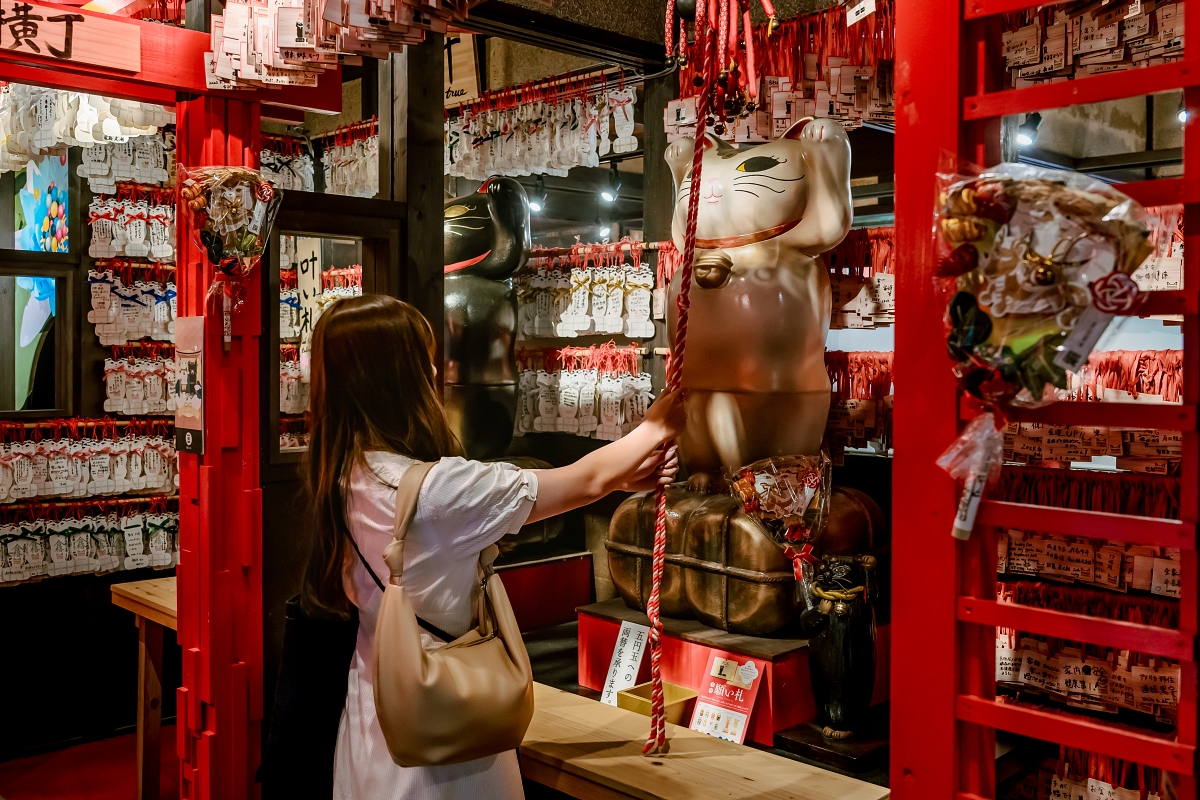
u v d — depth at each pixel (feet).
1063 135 14.43
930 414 4.89
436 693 5.35
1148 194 4.30
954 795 4.88
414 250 10.52
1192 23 4.14
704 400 8.62
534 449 13.21
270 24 7.59
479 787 5.72
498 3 10.58
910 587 5.00
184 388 8.66
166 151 14.55
